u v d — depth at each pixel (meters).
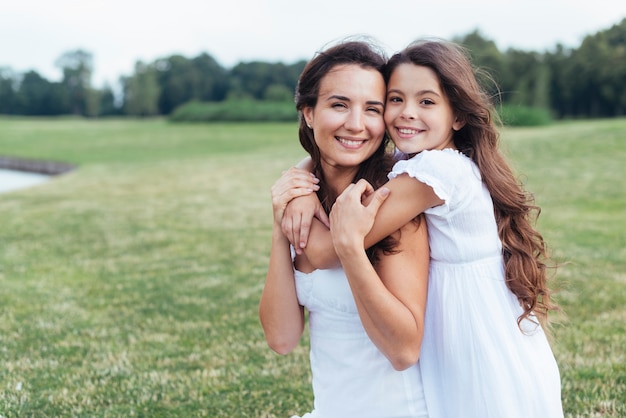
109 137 36.06
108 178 16.97
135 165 21.05
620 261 6.48
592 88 49.78
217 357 4.20
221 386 3.69
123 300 5.69
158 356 4.25
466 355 1.89
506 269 2.00
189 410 3.39
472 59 2.18
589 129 23.36
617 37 50.09
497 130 2.07
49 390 3.69
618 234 7.95
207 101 85.44
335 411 2.00
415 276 1.84
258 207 11.37
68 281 6.43
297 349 4.32
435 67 1.91
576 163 15.45
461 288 1.92
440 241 1.92
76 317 5.20
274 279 2.07
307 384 3.70
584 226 8.53
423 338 1.97
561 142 19.47
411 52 1.94
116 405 3.48
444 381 1.94
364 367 1.94
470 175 1.89
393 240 1.84
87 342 4.57
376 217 1.80
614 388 3.45
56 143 32.75
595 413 3.15
